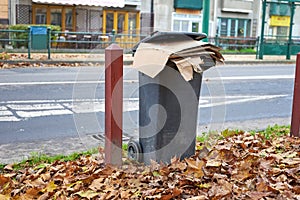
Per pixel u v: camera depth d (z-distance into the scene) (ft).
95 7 77.10
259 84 38.29
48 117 21.86
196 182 11.55
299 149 15.53
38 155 14.93
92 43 56.18
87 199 10.85
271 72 50.26
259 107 27.17
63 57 52.44
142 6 82.02
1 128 19.53
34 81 34.27
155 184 11.56
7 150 15.90
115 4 77.87
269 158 13.97
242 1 95.25
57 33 56.08
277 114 25.09
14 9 69.56
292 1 68.69
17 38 58.18
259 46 70.33
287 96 32.14
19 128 19.60
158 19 84.12
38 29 53.47
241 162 13.32
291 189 11.25
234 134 18.01
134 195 10.88
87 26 76.89
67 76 37.68
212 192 10.87
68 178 12.14
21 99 26.63
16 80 34.73
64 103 25.35
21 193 11.39
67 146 16.55
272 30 101.30
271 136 17.87
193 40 12.39
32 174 12.66
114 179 11.95
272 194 10.80
